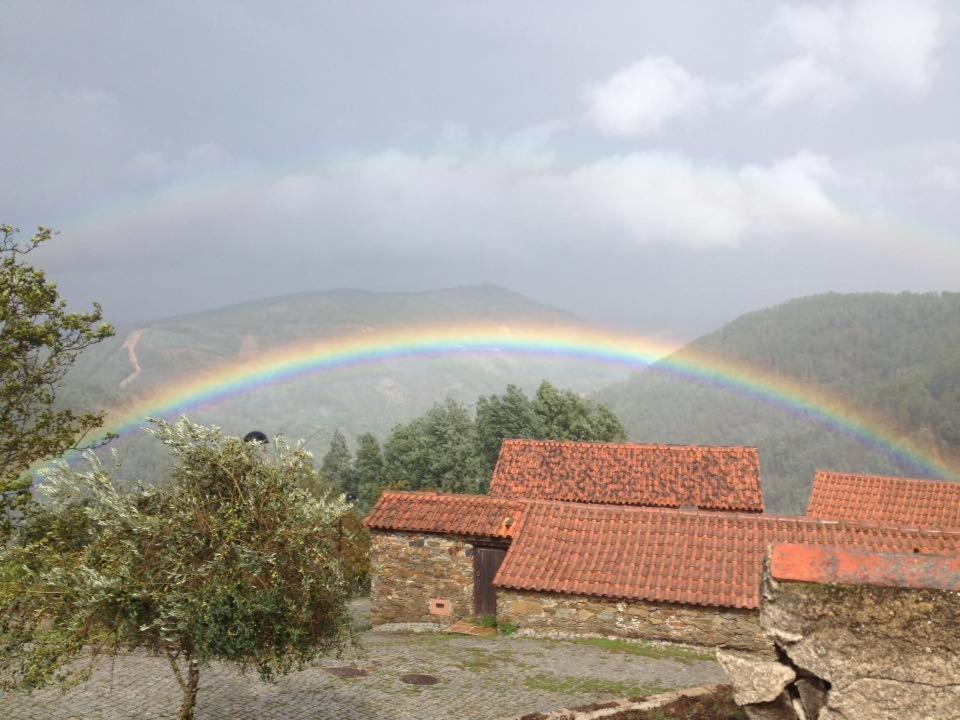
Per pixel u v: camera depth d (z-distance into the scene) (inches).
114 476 440.1
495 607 906.1
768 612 287.4
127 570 396.2
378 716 551.5
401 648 759.1
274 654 422.0
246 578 412.2
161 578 406.3
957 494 1251.2
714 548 840.9
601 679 655.8
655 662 716.0
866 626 272.4
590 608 809.5
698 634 772.6
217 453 438.0
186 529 413.4
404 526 933.8
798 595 279.9
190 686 440.1
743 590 773.3
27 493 593.6
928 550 804.0
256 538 418.0
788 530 860.0
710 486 1299.2
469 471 2896.2
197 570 407.5
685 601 770.8
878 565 275.1
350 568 464.8
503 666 691.4
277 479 439.5
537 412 3080.7
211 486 440.1
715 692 430.9
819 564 279.3
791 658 280.8
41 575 394.0
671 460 1369.3
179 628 399.2
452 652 742.5
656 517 901.8
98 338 719.7
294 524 428.1
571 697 605.0
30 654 403.2
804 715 282.7
